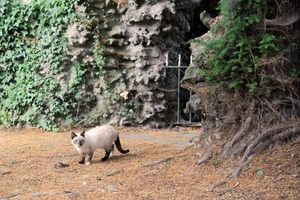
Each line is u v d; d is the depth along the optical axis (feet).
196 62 24.27
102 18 39.96
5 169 23.66
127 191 19.01
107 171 22.72
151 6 39.34
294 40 22.00
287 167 19.22
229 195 17.69
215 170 20.43
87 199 18.26
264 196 17.21
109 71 40.32
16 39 41.93
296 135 20.92
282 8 21.29
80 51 40.01
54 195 18.86
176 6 40.42
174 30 41.34
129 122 40.04
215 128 24.04
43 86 40.40
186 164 21.98
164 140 33.27
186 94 43.19
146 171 21.84
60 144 31.81
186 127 40.50
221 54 21.42
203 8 51.37
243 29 21.08
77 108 40.40
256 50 21.54
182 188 18.89
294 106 21.95
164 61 40.24
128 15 39.65
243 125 21.94
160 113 40.11
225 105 23.52
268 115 21.71
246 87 22.31
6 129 39.73
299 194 17.08
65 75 40.57
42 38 41.06
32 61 41.24
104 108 40.45
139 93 39.91
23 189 20.04
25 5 41.86
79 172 22.84
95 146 24.61
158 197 17.95
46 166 24.31
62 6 40.16
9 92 41.37
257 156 20.34
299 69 22.31
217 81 22.77
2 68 41.83
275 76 21.21
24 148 30.01
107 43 39.91
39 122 40.09
